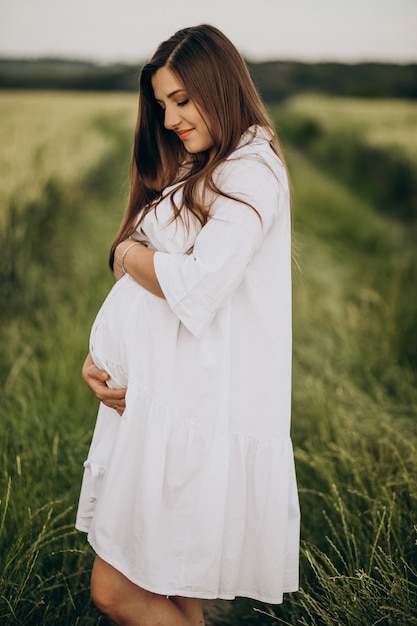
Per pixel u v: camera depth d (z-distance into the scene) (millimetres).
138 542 1721
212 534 1727
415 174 11664
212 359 1768
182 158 2082
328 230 8922
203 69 1796
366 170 13125
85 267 6051
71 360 3787
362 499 2732
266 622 2527
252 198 1700
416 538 2439
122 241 1975
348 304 5637
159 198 1902
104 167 11438
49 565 2480
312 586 2477
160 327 1786
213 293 1692
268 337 1825
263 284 1834
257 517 1816
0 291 5086
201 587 1733
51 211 7438
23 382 3697
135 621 1833
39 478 2822
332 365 4383
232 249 1685
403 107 21547
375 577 2391
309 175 13719
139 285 1848
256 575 1826
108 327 1852
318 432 3363
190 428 1760
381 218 10727
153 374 1770
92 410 3475
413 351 4379
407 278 5418
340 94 26547
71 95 24844
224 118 1812
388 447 3086
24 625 2189
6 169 6957
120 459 1746
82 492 1928
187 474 1752
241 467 1801
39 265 5891
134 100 22531
